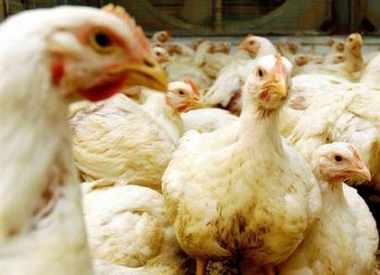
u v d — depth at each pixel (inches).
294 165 37.5
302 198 36.7
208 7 139.2
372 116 51.2
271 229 36.0
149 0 140.3
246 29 140.3
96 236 38.9
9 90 18.8
